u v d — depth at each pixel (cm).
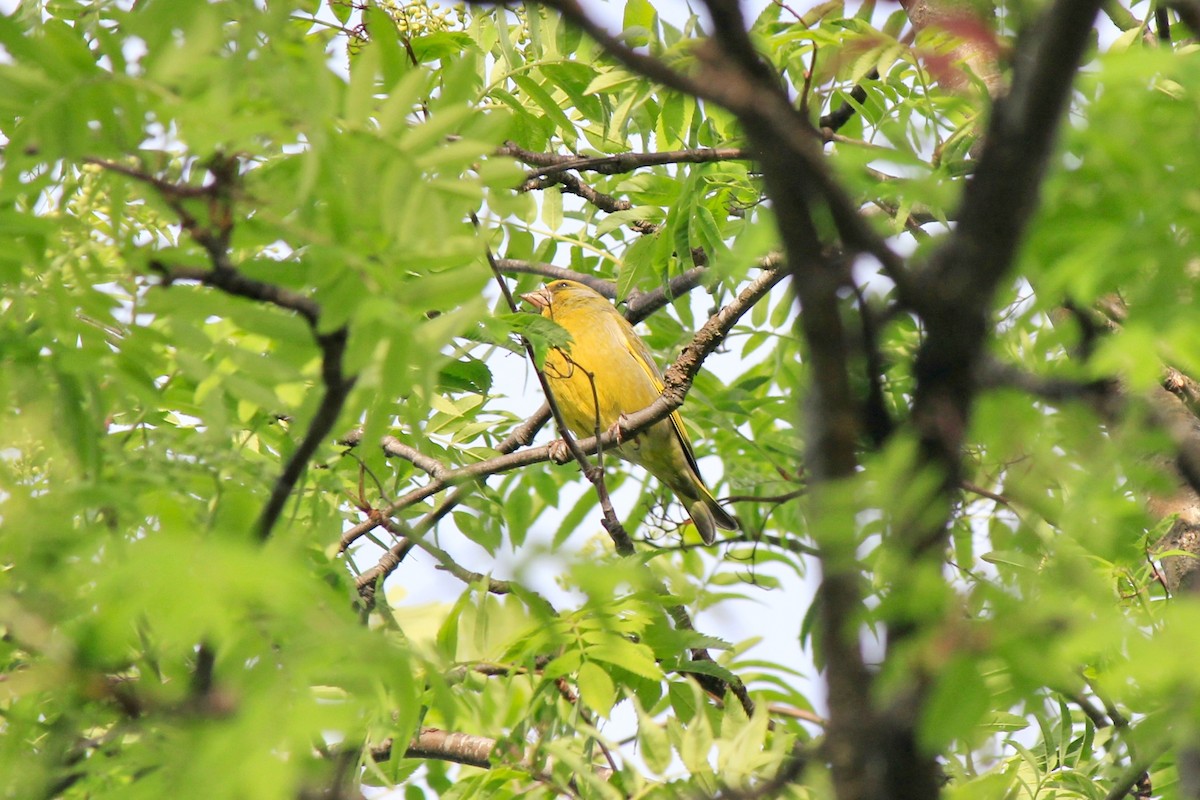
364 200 492
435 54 1030
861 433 403
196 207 477
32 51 490
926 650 355
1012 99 366
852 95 1081
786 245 378
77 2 687
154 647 510
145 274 518
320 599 464
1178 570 894
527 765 818
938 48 571
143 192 509
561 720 820
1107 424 427
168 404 682
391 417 555
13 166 514
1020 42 369
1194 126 443
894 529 370
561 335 993
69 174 595
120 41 527
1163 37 837
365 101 487
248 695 423
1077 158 477
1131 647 354
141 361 595
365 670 446
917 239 786
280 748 413
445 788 1040
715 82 340
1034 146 361
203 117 452
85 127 498
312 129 468
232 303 506
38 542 498
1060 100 354
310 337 502
